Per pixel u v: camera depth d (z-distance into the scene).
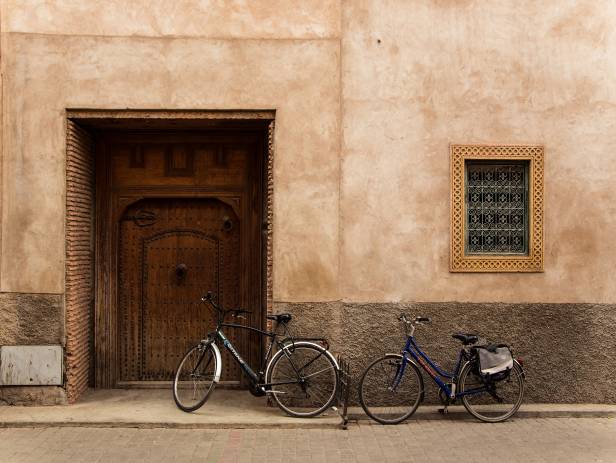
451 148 6.63
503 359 6.07
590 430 5.96
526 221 6.73
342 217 6.60
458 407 6.49
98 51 6.46
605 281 6.71
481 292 6.64
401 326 6.60
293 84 6.54
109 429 5.91
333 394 6.23
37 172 6.41
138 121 6.66
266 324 7.15
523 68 6.69
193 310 7.34
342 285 6.60
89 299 7.17
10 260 6.41
